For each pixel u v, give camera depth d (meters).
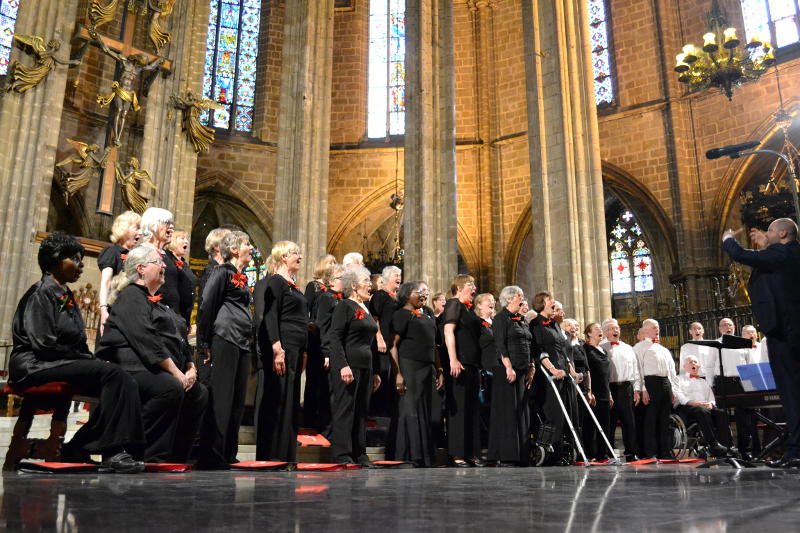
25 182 15.95
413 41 20.17
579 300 15.13
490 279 28.16
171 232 6.05
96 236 23.92
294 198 18.64
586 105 16.55
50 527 1.54
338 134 30.44
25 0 16.75
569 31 16.97
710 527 1.60
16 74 16.19
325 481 3.61
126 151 24.95
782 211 20.19
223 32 29.98
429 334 7.47
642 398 10.15
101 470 4.42
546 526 1.64
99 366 4.64
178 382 5.04
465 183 29.16
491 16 30.33
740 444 11.02
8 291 15.20
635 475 4.53
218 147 28.73
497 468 6.53
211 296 5.80
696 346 11.84
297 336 6.35
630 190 26.88
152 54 18.91
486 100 29.67
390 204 27.80
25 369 4.71
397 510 2.04
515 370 7.90
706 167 25.38
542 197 16.19
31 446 4.81
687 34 26.45
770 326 5.90
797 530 1.54
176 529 1.54
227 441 5.88
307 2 20.20
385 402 9.78
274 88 29.98
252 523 1.68
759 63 18.33
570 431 8.77
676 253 25.45
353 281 7.02
